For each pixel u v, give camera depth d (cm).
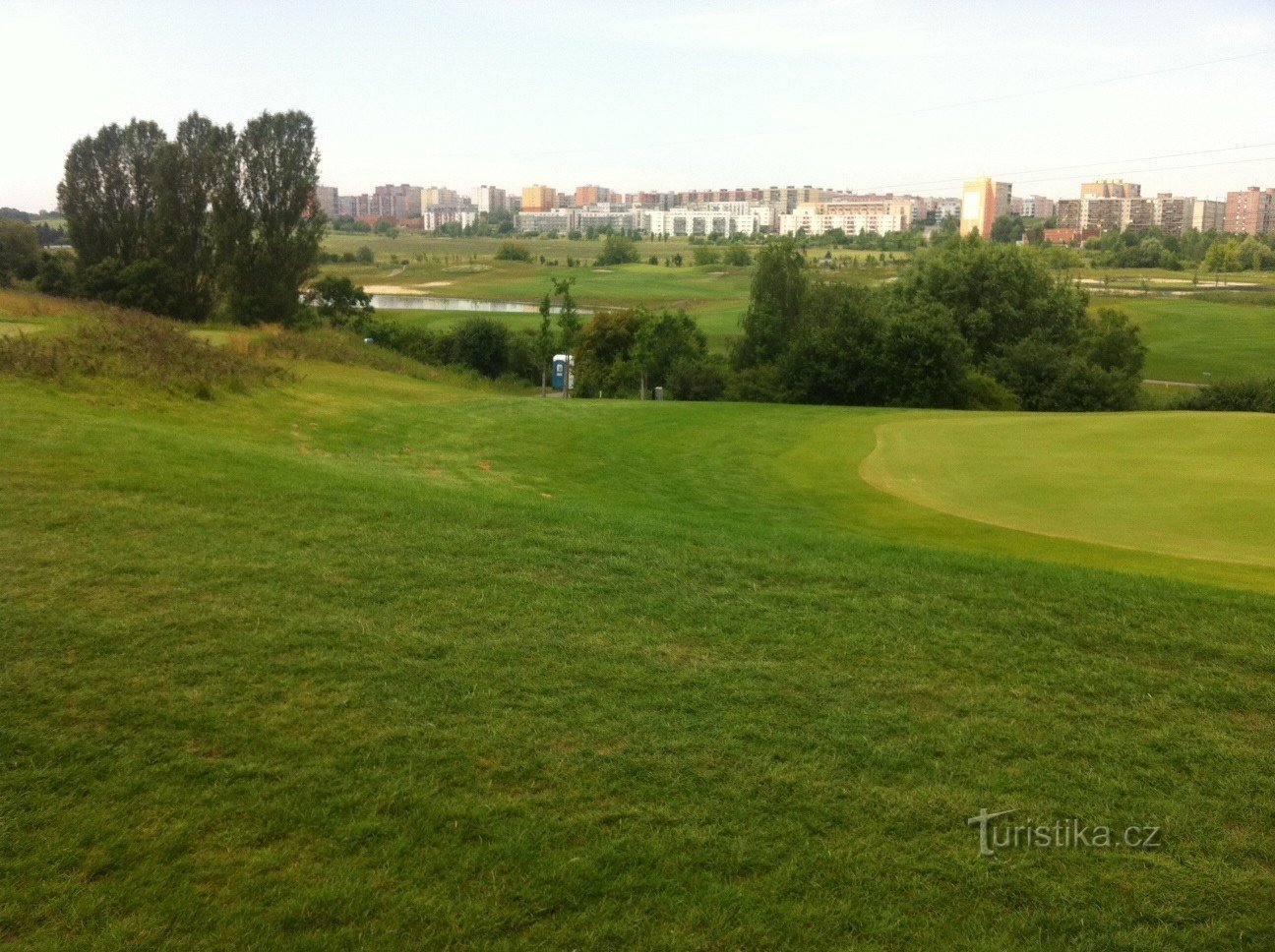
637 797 512
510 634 684
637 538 928
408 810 489
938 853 486
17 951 397
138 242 4953
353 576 762
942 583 843
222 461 1073
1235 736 600
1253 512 1407
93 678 580
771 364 5253
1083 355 5628
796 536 1015
